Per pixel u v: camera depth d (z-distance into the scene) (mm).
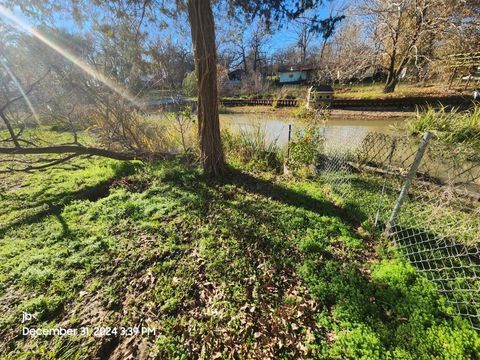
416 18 12977
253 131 6016
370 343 1727
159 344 1835
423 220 2945
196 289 2287
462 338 1723
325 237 2902
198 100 4379
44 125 7629
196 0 3695
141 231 3129
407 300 2031
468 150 3439
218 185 4414
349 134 6266
